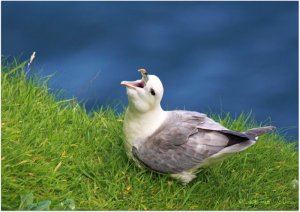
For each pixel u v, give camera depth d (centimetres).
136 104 1135
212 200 1188
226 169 1271
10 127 1162
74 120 1289
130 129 1169
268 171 1301
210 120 1188
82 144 1235
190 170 1168
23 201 1027
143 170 1190
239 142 1148
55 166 1145
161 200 1153
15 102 1262
